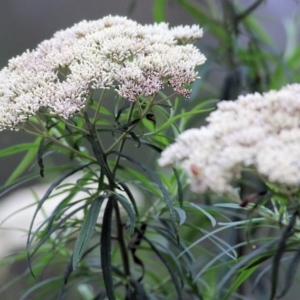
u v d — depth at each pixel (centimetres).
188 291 80
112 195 71
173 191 77
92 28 73
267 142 64
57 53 70
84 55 69
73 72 69
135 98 68
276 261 66
